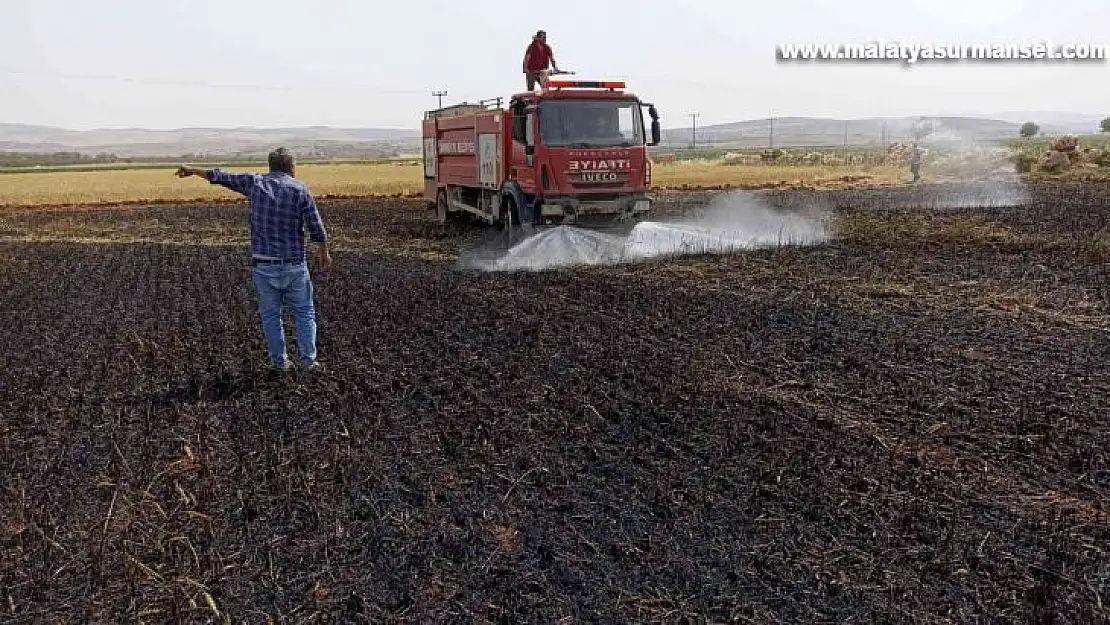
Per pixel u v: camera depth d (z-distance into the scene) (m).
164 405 7.43
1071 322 9.76
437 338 9.55
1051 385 7.30
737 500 5.24
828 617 4.04
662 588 4.32
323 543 4.89
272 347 8.20
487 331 9.84
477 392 7.49
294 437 6.53
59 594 4.48
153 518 5.25
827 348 8.69
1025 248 15.48
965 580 4.30
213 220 28.12
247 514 5.27
